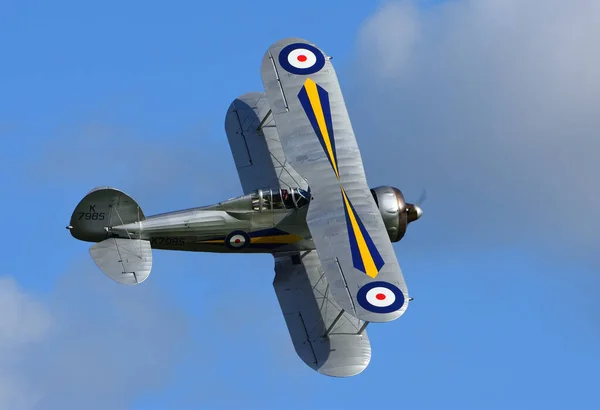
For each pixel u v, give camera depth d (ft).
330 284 456.45
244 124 543.80
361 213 473.67
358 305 451.12
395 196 499.51
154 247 492.13
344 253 463.01
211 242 495.41
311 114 506.48
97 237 484.74
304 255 506.07
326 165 487.20
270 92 516.73
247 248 499.92
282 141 497.05
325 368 473.67
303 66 527.40
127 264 476.54
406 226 501.97
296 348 481.05
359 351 478.59
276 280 500.33
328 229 468.75
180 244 493.36
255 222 496.23
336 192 479.00
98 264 475.72
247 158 532.32
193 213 491.31
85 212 480.23
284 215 497.05
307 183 483.51
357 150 494.18
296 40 540.52
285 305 492.95
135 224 485.56
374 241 467.11
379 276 458.91
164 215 489.26
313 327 485.56
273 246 502.38
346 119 506.48
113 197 480.23
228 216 493.77
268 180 524.52
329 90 517.96
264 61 530.27
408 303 453.17
